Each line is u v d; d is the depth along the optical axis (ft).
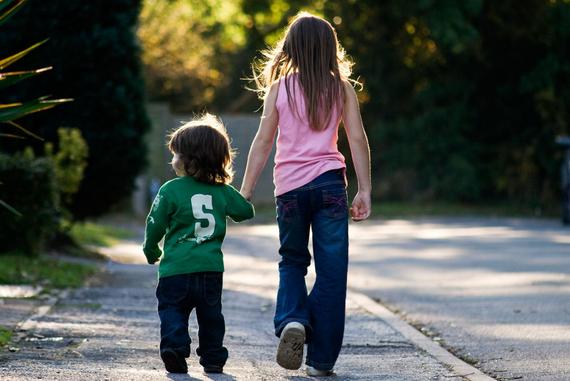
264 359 60.95
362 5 321.11
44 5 131.13
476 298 96.58
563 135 293.02
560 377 56.54
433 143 310.24
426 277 118.83
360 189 54.65
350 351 65.62
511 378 56.95
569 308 87.04
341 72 54.85
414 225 241.76
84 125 135.44
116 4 135.95
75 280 102.83
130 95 138.21
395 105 328.29
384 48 322.96
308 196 53.31
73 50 132.77
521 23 303.27
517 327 77.15
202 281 53.21
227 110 374.02
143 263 132.57
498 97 313.53
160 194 53.47
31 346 62.18
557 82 299.99
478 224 240.32
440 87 315.58
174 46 344.28
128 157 138.41
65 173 126.72
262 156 54.60
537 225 230.48
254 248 172.35
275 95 54.08
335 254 53.57
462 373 56.70
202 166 53.42
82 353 60.03
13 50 131.03
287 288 53.83
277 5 348.59
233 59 372.79
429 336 74.23
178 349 52.44
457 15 294.25
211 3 355.36
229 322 78.33
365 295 100.63
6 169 112.68
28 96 132.46
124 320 76.18
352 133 54.34
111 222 245.86
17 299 85.46
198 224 53.31
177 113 352.69
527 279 112.37
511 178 304.71
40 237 116.47
